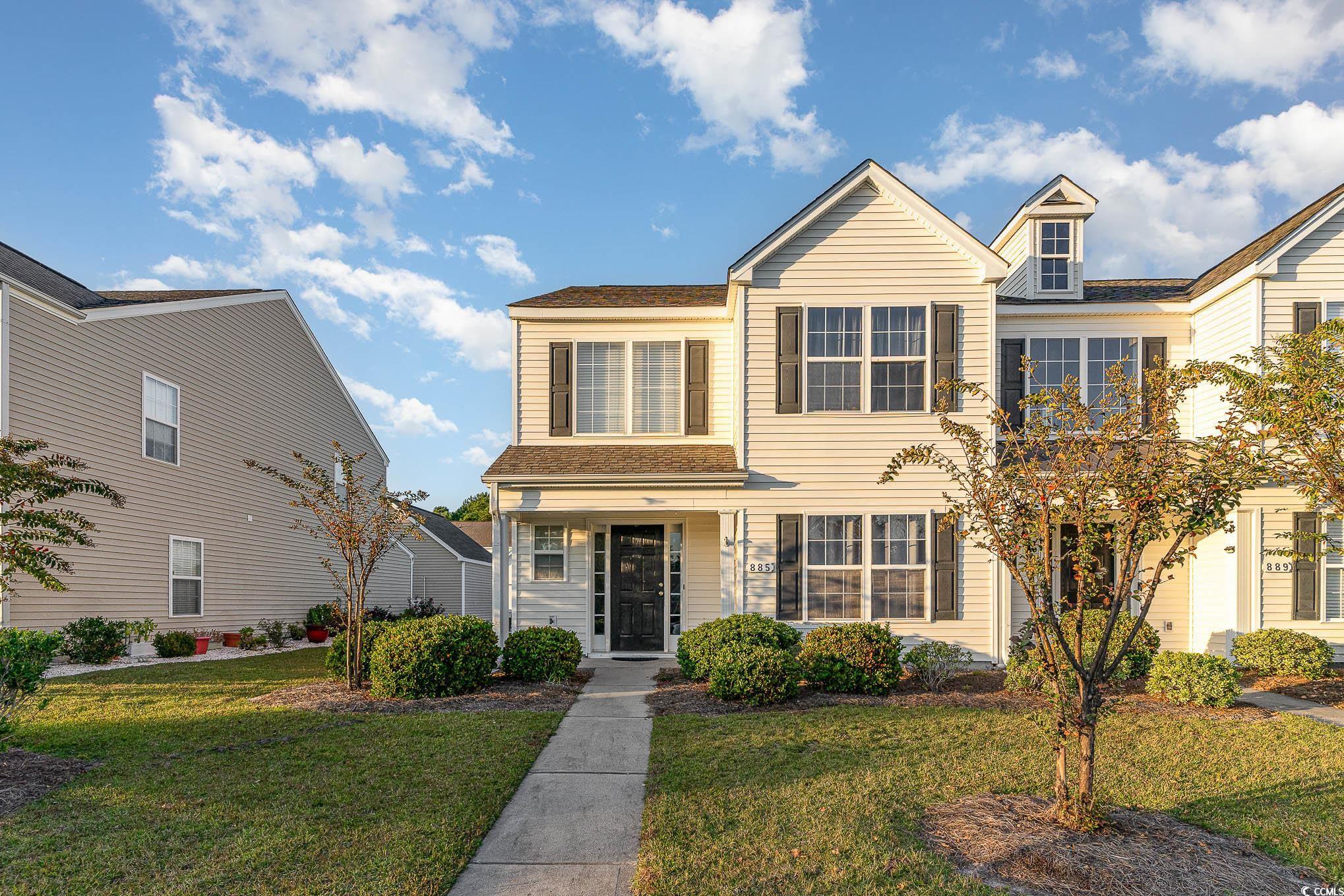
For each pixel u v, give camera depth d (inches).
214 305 654.5
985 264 471.8
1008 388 514.3
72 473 491.8
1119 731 311.9
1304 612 465.4
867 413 472.4
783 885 177.5
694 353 528.1
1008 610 463.8
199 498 631.2
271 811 217.2
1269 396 253.3
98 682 418.3
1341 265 461.7
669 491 473.7
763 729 310.8
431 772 253.8
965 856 191.8
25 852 188.5
